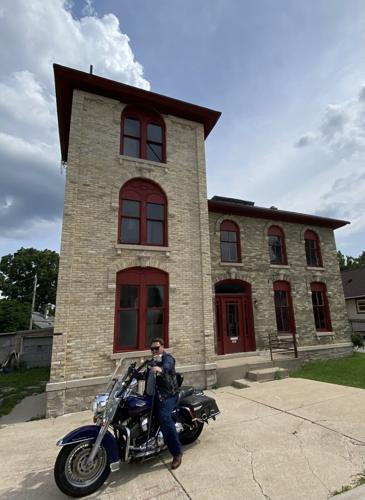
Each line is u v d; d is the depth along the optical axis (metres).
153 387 4.11
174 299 9.11
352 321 25.66
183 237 9.80
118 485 3.62
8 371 13.32
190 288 9.45
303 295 13.97
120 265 8.58
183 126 10.98
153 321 8.81
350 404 6.32
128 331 8.41
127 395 4.07
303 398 6.96
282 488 3.42
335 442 4.54
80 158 8.79
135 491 3.48
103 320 7.93
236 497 3.29
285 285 13.79
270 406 6.48
